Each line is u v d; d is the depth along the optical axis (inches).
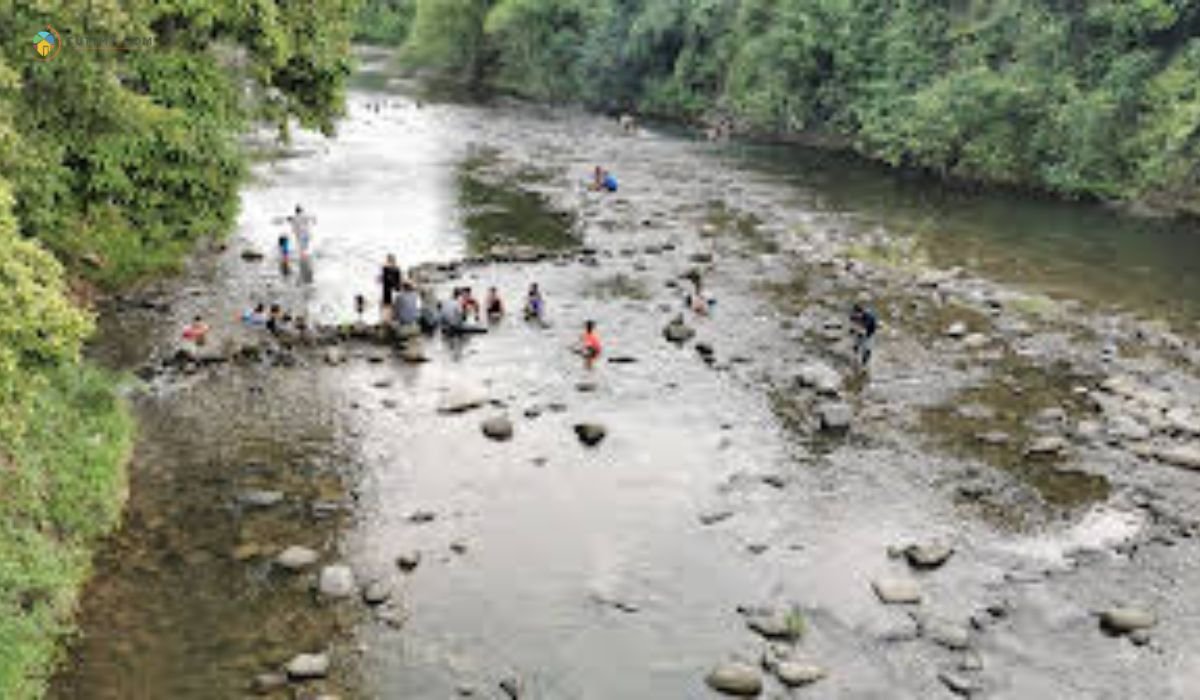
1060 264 1400.1
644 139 2410.2
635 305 1139.3
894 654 564.7
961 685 534.0
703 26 2753.4
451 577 626.8
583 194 1717.5
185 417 818.8
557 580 628.1
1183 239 1555.1
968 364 1000.2
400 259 1282.0
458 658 552.4
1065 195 1843.0
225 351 941.8
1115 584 634.8
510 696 522.9
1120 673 552.1
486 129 2456.9
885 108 2197.3
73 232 904.9
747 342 1036.5
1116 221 1673.2
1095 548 675.4
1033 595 621.6
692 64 2812.5
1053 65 1920.5
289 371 920.9
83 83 705.6
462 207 1578.5
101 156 773.9
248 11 880.3
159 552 632.4
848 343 1040.8
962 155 1989.4
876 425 853.2
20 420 471.5
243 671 532.7
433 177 1806.1
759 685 530.6
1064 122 1803.6
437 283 1182.9
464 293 1061.1
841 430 840.9
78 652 538.3
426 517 689.0
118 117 748.6
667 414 864.3
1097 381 964.0
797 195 1798.7
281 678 525.3
